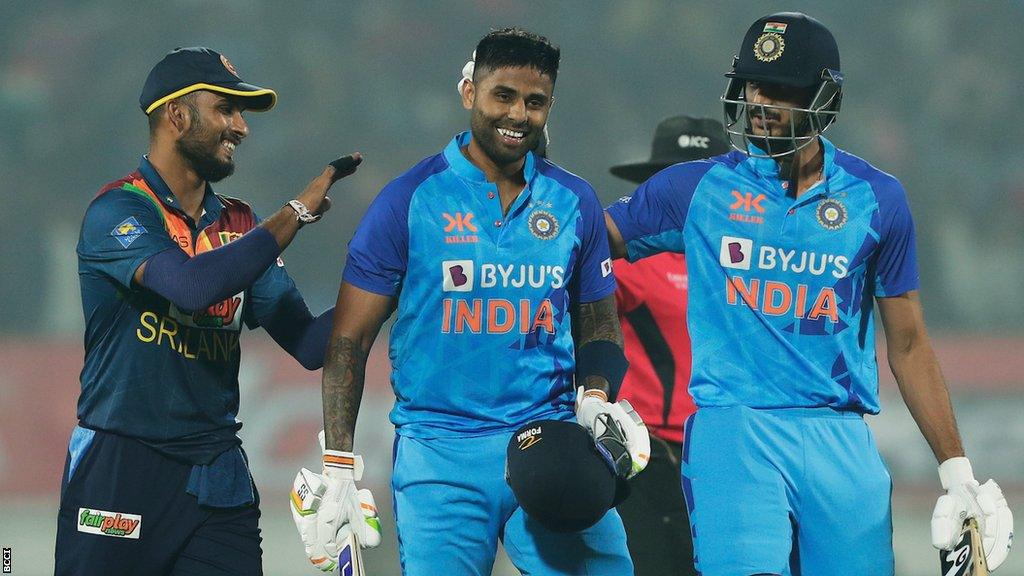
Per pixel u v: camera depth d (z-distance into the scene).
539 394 12.73
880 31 63.38
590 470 11.82
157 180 13.59
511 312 12.62
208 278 12.77
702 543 12.77
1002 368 39.97
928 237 54.81
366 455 38.03
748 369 12.94
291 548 37.56
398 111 59.81
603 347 13.08
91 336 13.41
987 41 62.81
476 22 62.38
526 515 12.70
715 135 19.25
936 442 13.27
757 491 12.66
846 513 12.84
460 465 12.60
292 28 61.16
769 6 63.97
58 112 57.31
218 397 13.57
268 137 57.69
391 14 62.12
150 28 60.25
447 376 12.68
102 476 13.12
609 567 12.73
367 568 33.12
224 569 13.39
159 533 13.21
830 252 12.92
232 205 14.23
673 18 62.97
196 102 13.48
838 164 13.19
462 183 12.71
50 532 37.88
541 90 12.35
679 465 17.22
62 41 59.44
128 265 13.02
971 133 60.28
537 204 12.77
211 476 13.35
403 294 12.79
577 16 63.00
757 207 13.02
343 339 12.75
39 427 38.66
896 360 13.49
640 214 13.49
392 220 12.60
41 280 51.44
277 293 14.34
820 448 12.82
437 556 12.62
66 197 55.41
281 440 38.44
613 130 60.84
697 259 13.20
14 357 39.03
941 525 12.70
